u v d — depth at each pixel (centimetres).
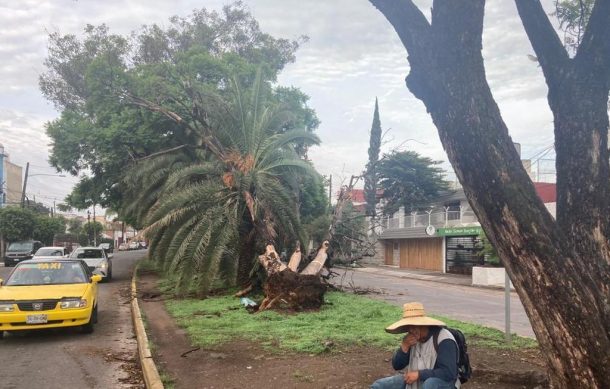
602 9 511
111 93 2125
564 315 409
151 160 2212
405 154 3891
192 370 752
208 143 1762
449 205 3981
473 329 1089
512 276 440
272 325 1111
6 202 5797
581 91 520
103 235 10356
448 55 480
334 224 1783
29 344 1009
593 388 399
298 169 1777
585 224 509
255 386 664
